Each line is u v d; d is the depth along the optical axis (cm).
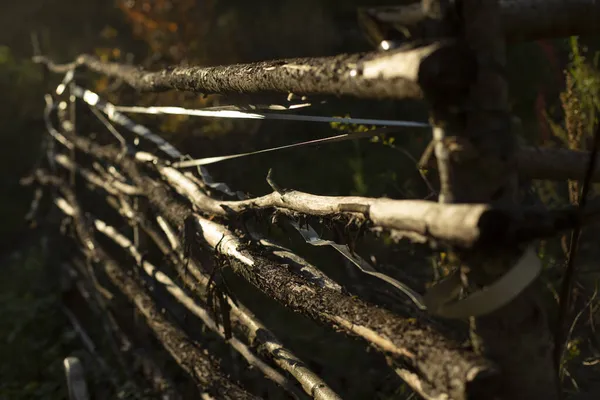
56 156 520
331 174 501
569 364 250
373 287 274
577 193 231
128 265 427
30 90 841
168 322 313
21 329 505
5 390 444
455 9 116
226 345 345
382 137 360
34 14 1017
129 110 331
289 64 154
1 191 786
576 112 278
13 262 671
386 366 329
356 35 806
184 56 646
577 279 265
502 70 117
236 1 812
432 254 315
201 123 509
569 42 345
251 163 504
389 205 136
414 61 114
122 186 360
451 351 126
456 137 119
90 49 905
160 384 332
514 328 123
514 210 113
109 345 450
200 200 254
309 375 208
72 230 486
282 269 197
